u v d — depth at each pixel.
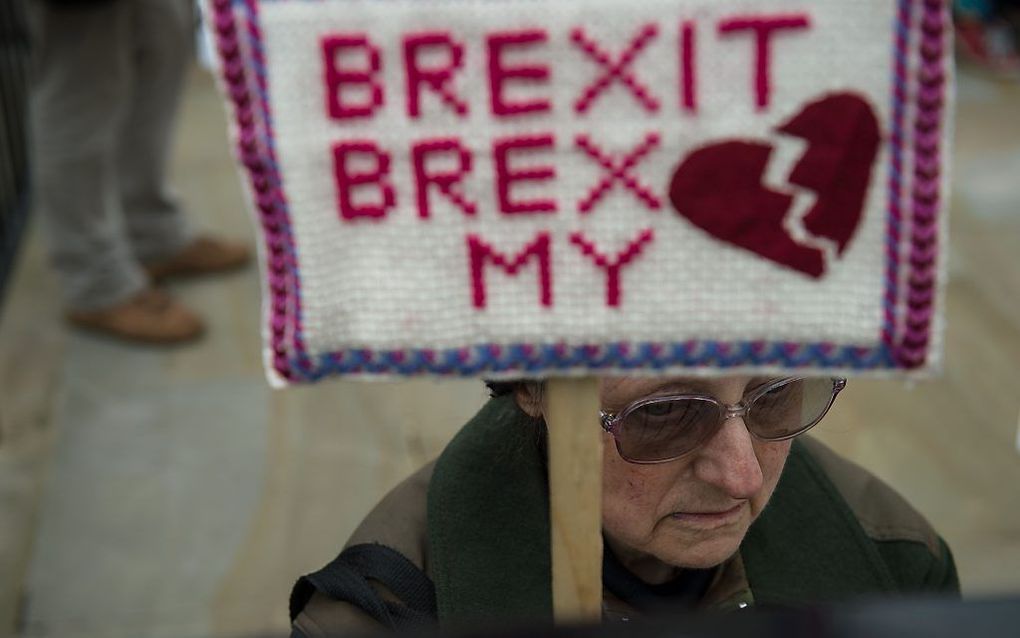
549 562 1.43
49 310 4.21
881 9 0.93
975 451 3.55
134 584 3.05
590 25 0.95
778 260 0.99
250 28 0.95
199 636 2.85
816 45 0.94
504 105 0.97
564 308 1.01
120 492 3.37
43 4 3.61
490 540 1.43
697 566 1.41
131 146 4.12
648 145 0.97
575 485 1.09
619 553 1.49
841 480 1.66
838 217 0.98
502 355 1.02
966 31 6.35
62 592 3.02
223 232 4.70
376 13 0.95
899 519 1.65
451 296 1.01
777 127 0.96
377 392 3.80
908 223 0.97
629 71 0.96
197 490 3.38
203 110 5.75
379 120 0.97
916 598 0.69
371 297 1.01
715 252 0.99
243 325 4.16
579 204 0.99
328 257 1.00
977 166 5.18
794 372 1.02
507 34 0.95
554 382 1.06
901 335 0.99
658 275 1.00
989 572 3.08
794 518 1.58
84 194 3.85
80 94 3.73
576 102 0.96
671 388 1.28
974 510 3.31
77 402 3.74
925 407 3.74
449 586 1.42
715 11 0.94
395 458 3.50
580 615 1.12
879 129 0.96
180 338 4.02
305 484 3.40
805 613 0.68
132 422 3.66
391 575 1.43
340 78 0.96
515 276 1.01
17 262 4.52
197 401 3.76
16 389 3.79
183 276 4.44
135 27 3.85
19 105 4.92
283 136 0.98
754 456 1.32
